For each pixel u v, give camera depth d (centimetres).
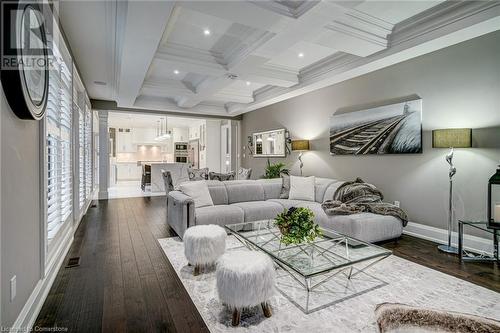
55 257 254
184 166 887
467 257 298
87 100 557
